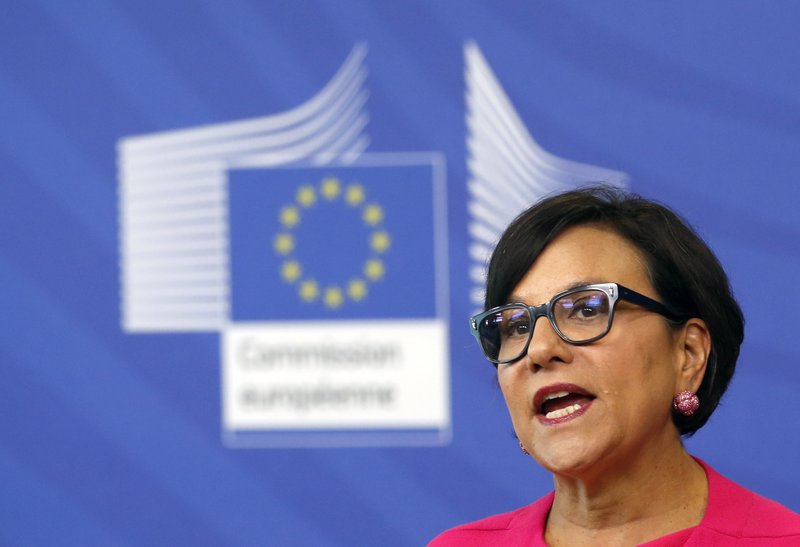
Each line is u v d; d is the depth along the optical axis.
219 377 7.25
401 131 7.17
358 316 7.16
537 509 3.77
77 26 7.44
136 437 7.32
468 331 7.07
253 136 7.29
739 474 6.77
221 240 7.28
